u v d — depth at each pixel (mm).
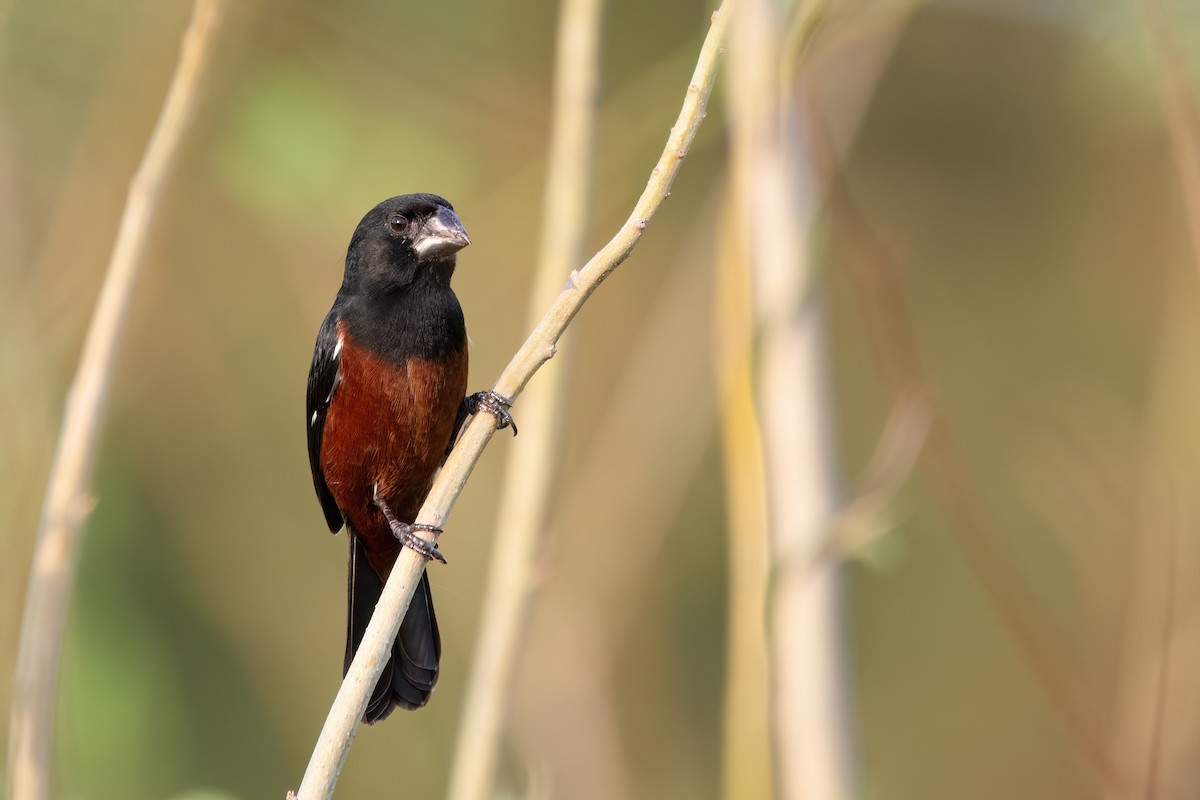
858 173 15805
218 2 7250
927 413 8414
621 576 12719
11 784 6645
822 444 7883
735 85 7984
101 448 12258
